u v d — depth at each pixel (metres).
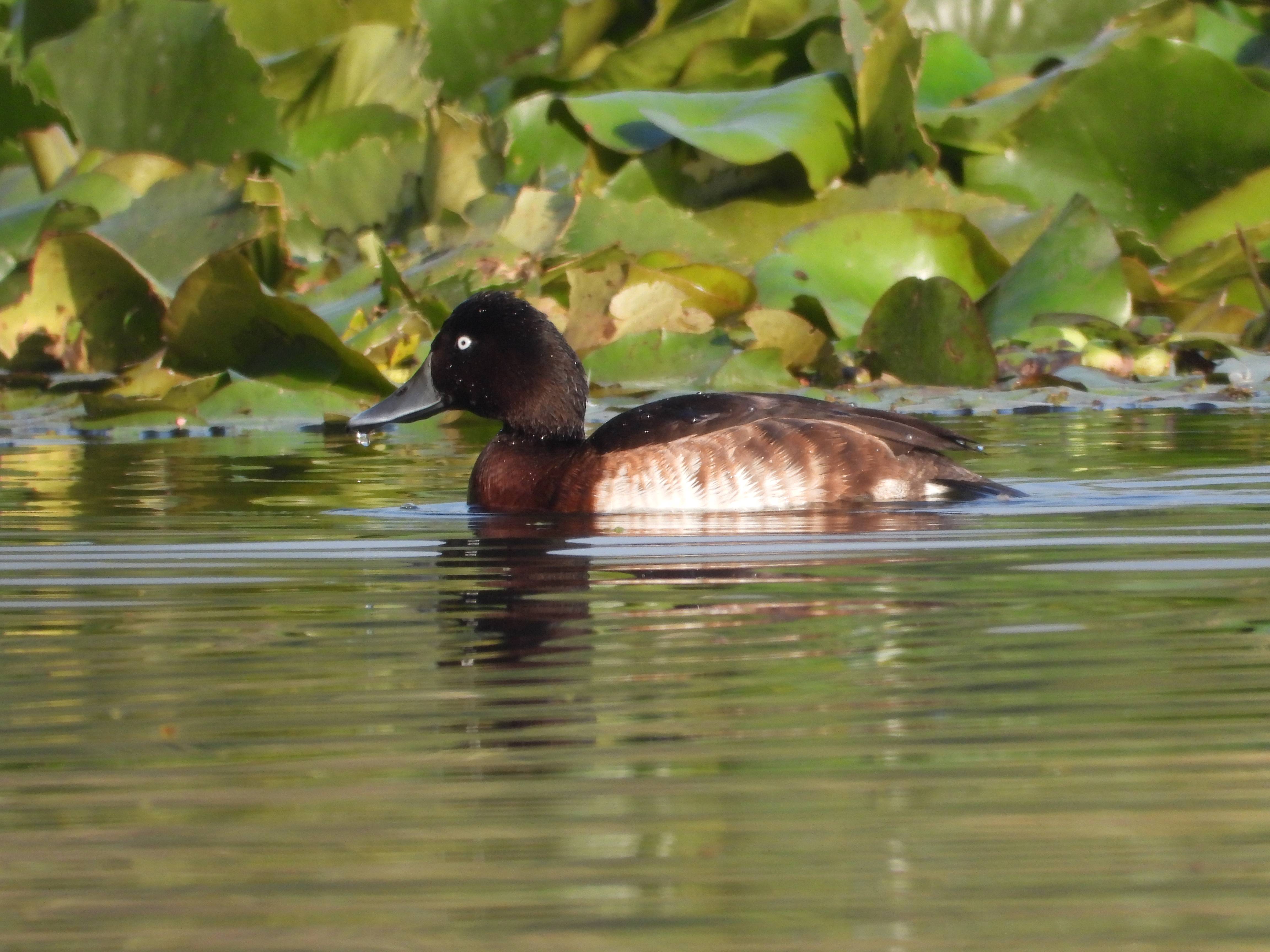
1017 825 5.18
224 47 20.86
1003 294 18.09
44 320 17.55
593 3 21.94
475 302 11.88
